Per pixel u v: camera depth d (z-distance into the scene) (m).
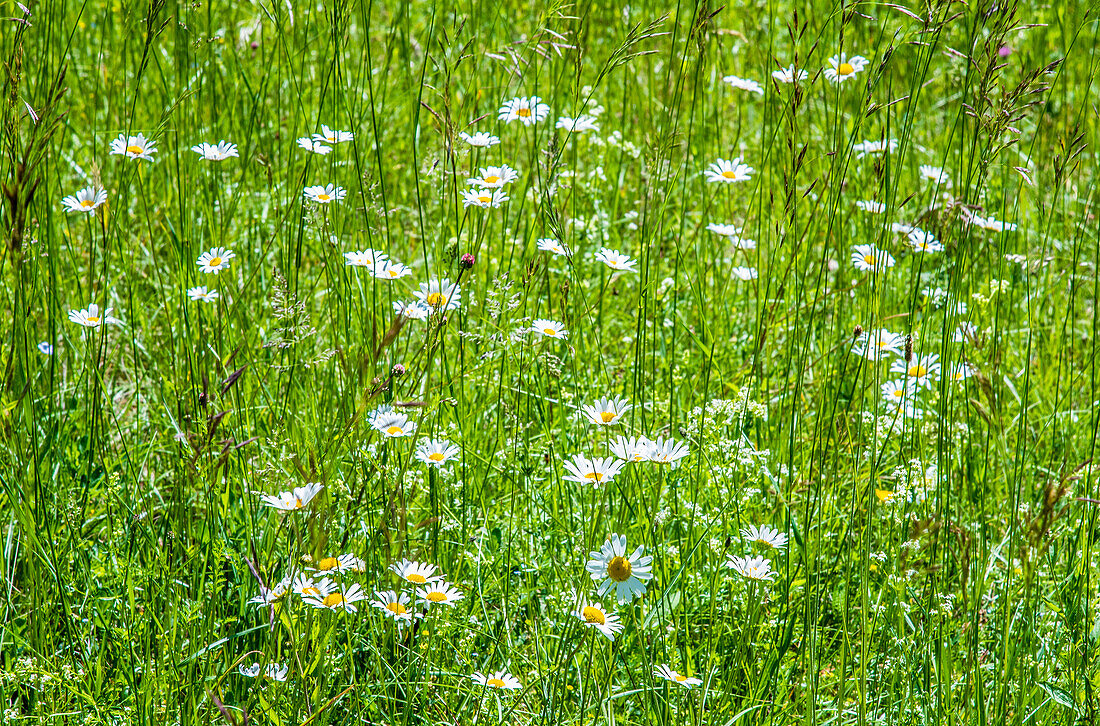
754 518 2.71
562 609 2.60
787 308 2.98
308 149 2.85
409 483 2.64
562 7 2.83
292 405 2.75
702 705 2.51
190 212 2.93
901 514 2.70
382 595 2.50
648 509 2.69
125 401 2.91
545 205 2.87
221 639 2.56
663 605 2.55
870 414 2.79
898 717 2.56
